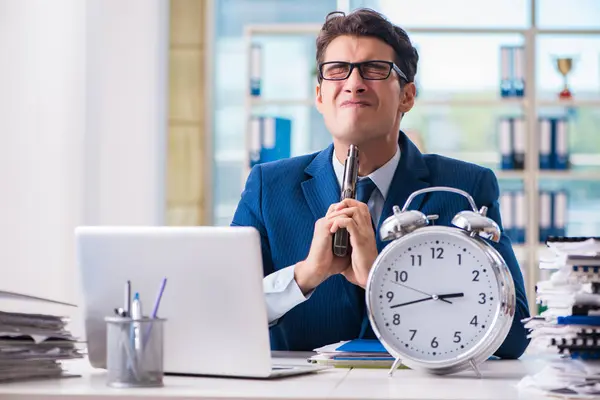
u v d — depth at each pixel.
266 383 1.47
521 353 2.04
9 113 4.47
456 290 1.59
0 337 1.50
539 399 1.29
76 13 4.61
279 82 6.03
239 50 6.04
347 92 2.10
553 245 1.50
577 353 1.41
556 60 5.71
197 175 5.70
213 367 1.56
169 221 5.68
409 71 2.17
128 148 4.85
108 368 1.42
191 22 5.73
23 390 1.37
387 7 6.04
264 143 5.56
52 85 4.54
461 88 5.97
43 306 4.38
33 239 4.46
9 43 4.48
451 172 2.29
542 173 5.61
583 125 6.00
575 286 1.44
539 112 6.03
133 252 1.59
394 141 2.21
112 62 4.84
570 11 5.96
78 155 4.59
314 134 5.96
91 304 1.64
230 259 1.53
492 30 5.73
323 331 2.19
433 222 2.04
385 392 1.33
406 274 1.61
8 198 4.45
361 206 1.88
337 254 1.89
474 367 1.58
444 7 6.01
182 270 1.56
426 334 1.59
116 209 4.81
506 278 1.58
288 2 6.05
